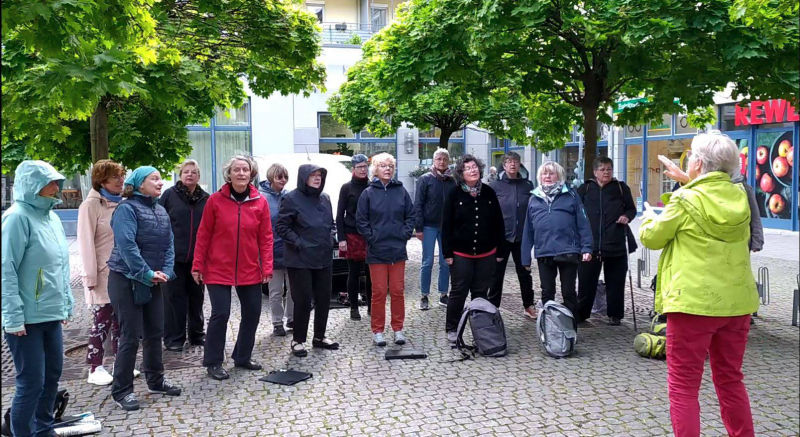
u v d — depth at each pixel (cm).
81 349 679
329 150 2356
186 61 748
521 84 829
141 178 495
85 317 851
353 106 1611
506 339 689
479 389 527
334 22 2450
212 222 574
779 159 1689
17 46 587
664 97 702
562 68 823
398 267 666
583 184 752
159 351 524
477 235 665
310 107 2289
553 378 551
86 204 550
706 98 783
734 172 369
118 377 494
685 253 358
